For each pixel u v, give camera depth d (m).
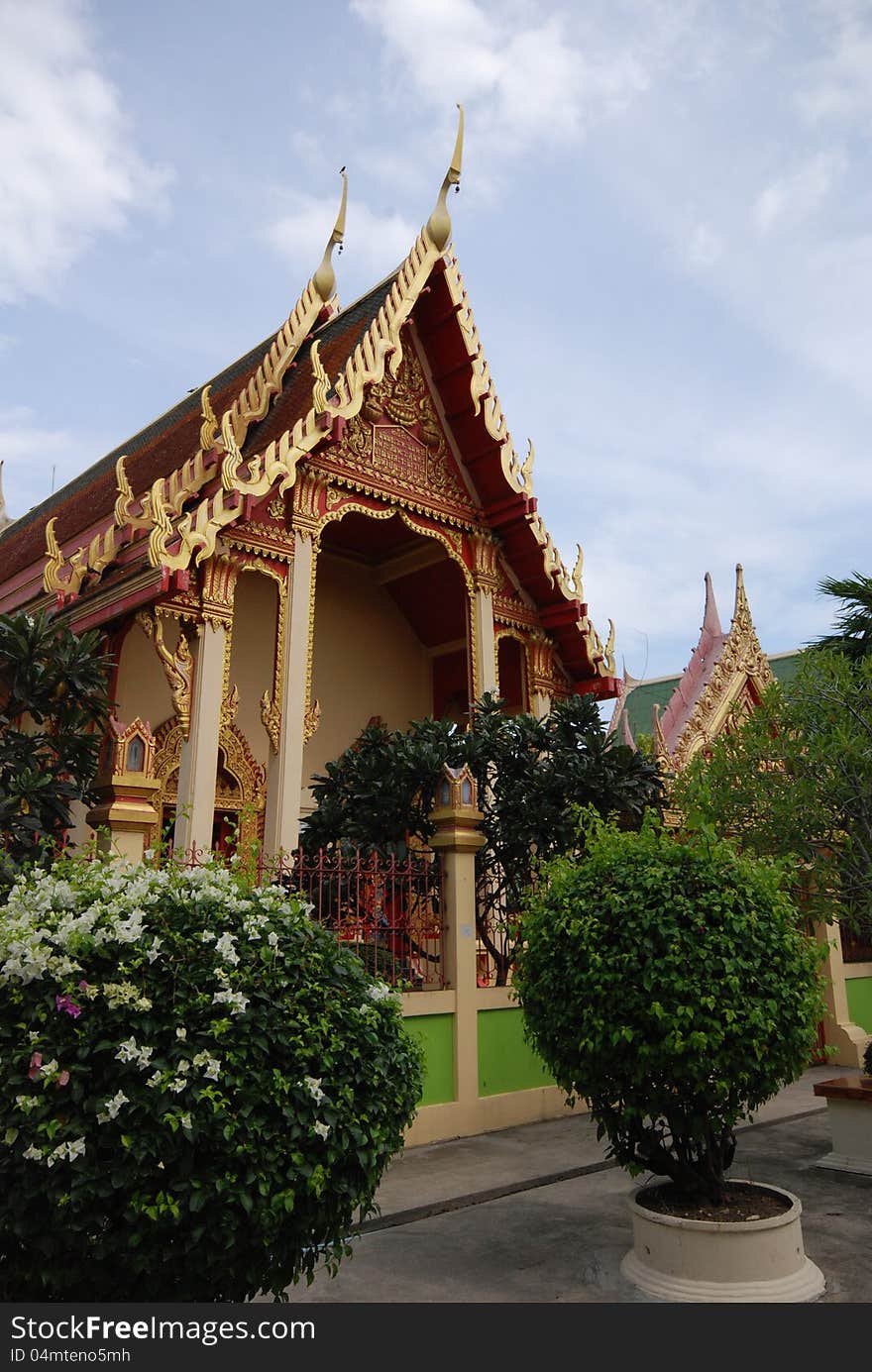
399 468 15.09
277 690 12.93
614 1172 8.13
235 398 17.12
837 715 8.90
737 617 19.44
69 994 3.73
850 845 8.81
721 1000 5.36
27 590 16.31
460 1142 9.29
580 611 16.86
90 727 9.86
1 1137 3.59
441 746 10.99
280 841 12.38
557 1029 5.84
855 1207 7.06
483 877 11.32
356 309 17.08
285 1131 3.80
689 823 6.60
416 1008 9.45
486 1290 5.41
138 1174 3.57
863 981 15.22
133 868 4.68
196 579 12.27
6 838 8.14
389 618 19.73
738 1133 9.70
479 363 15.53
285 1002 4.06
